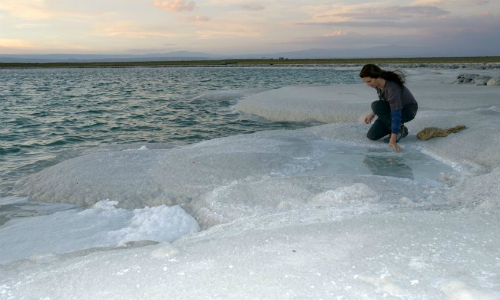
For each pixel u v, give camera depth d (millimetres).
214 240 2957
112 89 25688
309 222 3354
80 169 6023
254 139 7371
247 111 13336
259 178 5336
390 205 3941
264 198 4449
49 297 2303
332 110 12000
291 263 2492
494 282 2184
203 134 10242
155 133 10445
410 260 2479
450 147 6402
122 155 6660
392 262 2457
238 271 2420
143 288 2295
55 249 3691
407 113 6727
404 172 5500
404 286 2172
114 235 3984
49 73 62531
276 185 4707
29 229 4145
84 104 16641
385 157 6250
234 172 5555
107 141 9516
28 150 8531
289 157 6199
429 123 7855
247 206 4312
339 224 3168
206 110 14039
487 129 6840
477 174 5246
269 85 27953
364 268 2391
